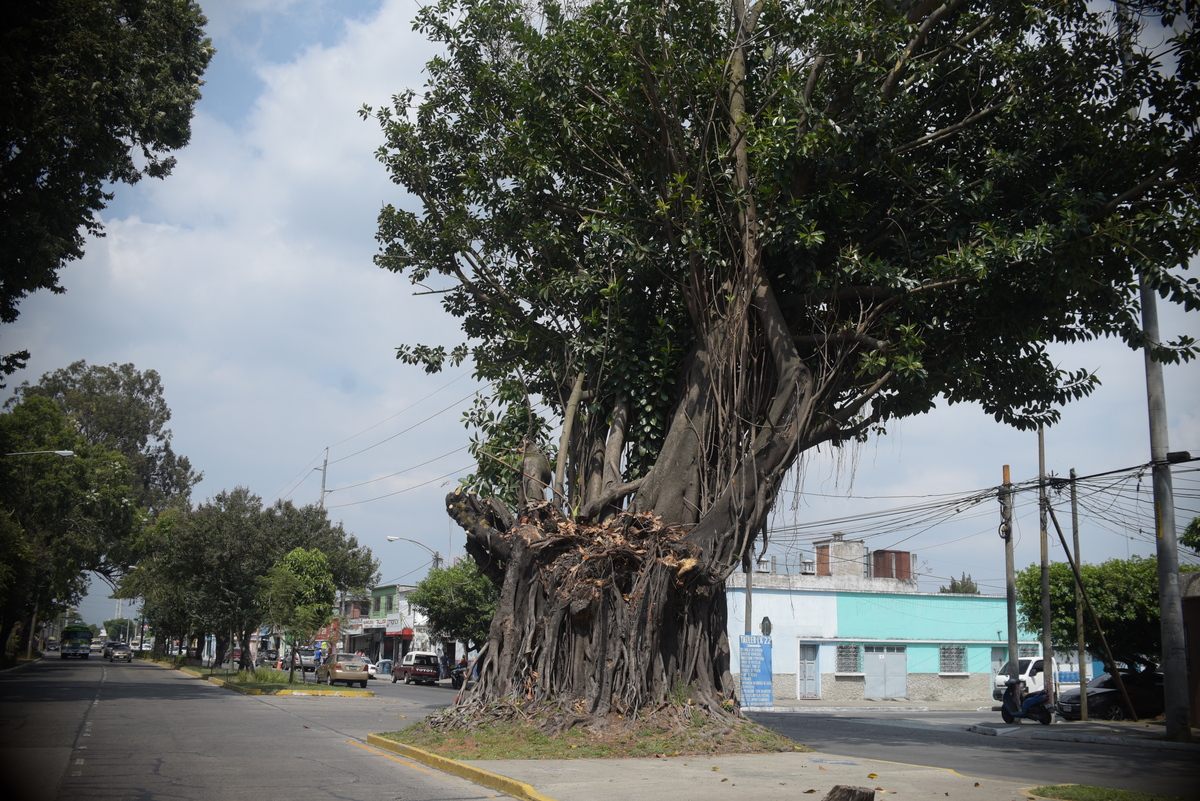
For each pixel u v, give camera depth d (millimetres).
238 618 40281
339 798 9328
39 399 48031
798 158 14727
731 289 15922
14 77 19094
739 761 12344
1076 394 17266
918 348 15055
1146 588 29922
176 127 25031
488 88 19391
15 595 42375
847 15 14727
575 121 16750
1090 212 14312
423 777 11242
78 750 13406
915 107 15805
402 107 20375
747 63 16781
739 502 15227
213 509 41938
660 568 14531
